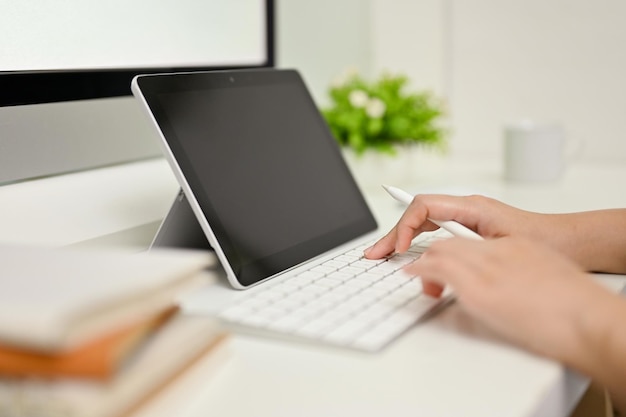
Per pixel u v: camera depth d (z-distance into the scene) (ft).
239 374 1.69
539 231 2.51
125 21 3.09
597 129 5.40
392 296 2.14
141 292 1.44
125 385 1.35
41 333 1.25
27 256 1.66
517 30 5.52
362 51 5.92
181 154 2.39
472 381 1.64
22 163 3.01
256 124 2.83
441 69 5.77
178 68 3.40
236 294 2.27
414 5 5.79
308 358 1.77
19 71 2.62
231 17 3.73
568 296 1.77
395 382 1.63
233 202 2.49
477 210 2.54
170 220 2.51
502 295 1.80
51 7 2.76
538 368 1.70
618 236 2.51
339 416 1.48
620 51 5.27
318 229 2.80
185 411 1.51
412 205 2.56
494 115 5.66
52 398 1.29
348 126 4.11
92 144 3.38
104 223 2.91
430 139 4.35
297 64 5.13
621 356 1.65
